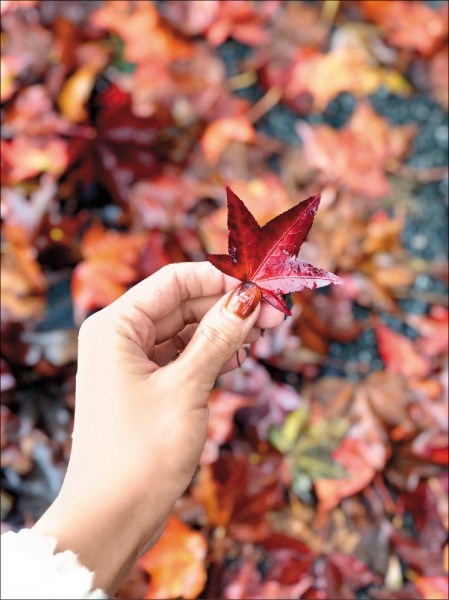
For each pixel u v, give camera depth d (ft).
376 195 2.19
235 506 1.93
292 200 2.19
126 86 2.25
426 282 2.33
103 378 1.29
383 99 2.52
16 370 1.98
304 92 2.42
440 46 2.42
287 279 1.22
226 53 2.49
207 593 1.91
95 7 2.27
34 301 2.01
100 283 2.01
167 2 2.33
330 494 1.95
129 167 2.16
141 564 1.84
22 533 1.11
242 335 1.26
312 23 2.39
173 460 1.23
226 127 2.22
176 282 1.44
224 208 2.08
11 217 2.02
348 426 2.03
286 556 1.94
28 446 1.95
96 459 1.21
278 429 2.02
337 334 2.14
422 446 2.01
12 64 2.12
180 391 1.25
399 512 2.01
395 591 1.94
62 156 2.06
